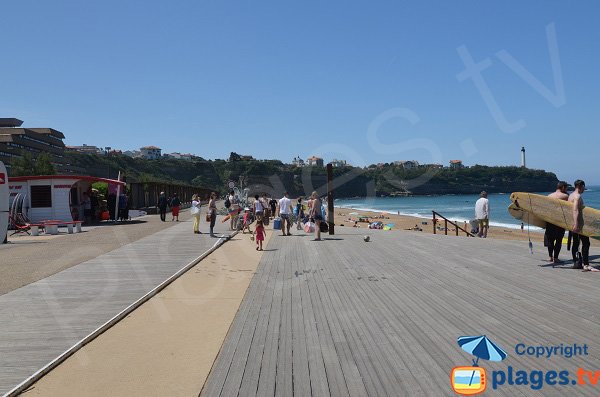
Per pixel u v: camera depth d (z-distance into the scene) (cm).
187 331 643
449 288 866
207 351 562
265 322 678
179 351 564
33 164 6531
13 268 1184
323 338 596
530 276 962
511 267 1079
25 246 1678
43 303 812
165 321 695
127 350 571
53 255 1414
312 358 527
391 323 652
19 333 644
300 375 480
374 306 749
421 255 1316
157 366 517
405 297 804
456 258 1241
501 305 734
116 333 641
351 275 1028
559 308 707
